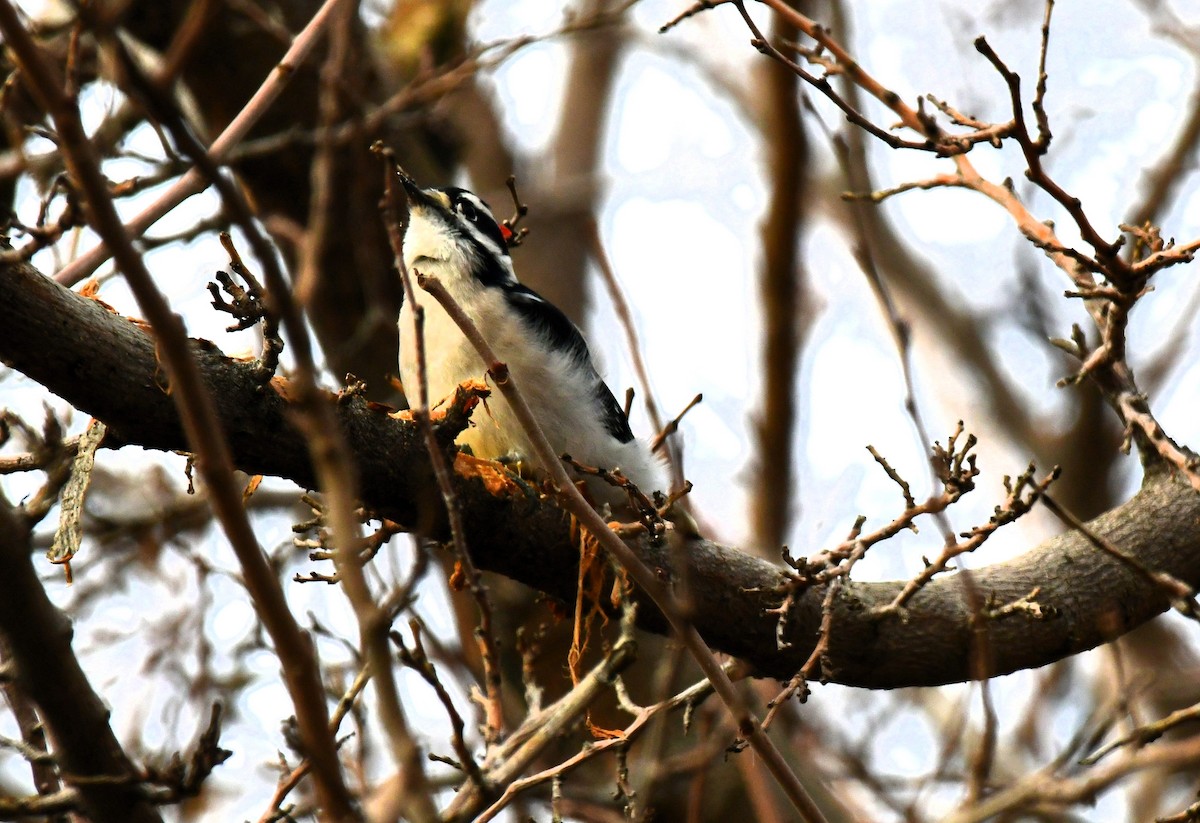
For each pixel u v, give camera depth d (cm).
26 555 794
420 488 918
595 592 998
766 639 1031
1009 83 916
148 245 1477
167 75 592
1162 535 1054
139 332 838
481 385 899
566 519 984
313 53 1466
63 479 877
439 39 1608
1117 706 1051
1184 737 1761
